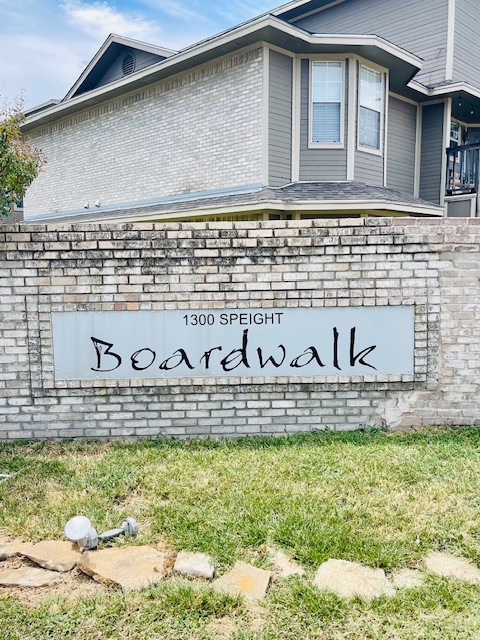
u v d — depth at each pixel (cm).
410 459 396
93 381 454
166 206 1096
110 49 1380
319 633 226
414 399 461
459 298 450
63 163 1462
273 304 450
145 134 1206
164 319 452
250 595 247
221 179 1046
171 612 239
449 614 237
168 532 301
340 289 449
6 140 696
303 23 1513
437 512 318
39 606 246
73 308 448
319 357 455
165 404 459
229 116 1018
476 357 456
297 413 461
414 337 454
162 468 389
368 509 321
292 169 1016
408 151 1302
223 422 460
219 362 455
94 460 410
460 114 1434
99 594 253
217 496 341
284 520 307
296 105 1007
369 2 1380
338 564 269
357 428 462
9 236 441
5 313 448
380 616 235
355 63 1007
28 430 458
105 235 444
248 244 446
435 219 446
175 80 1123
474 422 462
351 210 912
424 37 1297
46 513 325
